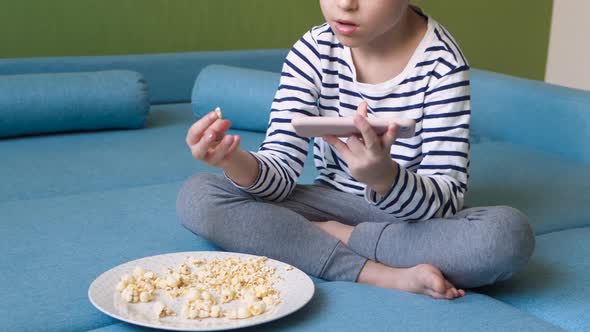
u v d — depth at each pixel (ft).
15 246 4.14
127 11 8.90
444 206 3.73
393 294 3.59
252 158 3.92
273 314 3.20
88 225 4.50
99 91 6.85
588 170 6.00
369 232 3.92
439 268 3.64
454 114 3.95
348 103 4.21
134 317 3.17
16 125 6.57
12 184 5.30
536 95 6.83
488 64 12.35
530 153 6.54
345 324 3.25
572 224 4.77
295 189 4.33
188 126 7.35
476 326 3.27
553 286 3.77
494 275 3.57
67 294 3.56
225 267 3.69
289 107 4.26
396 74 4.06
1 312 3.35
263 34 10.00
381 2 3.58
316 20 10.41
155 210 4.80
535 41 12.72
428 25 4.13
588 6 12.06
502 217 3.57
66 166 5.81
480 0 11.98
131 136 6.89
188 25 9.37
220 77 7.38
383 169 3.35
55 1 8.45
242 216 3.96
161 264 3.77
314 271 3.86
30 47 8.42
